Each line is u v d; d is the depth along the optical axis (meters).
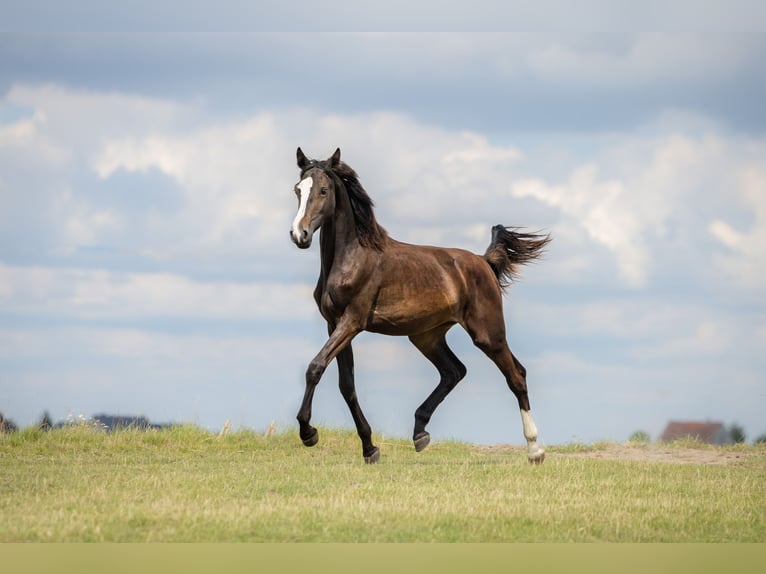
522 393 15.98
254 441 18.64
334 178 14.77
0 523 9.55
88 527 9.38
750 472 15.00
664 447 19.45
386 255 15.12
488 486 12.73
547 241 16.84
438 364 16.64
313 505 10.92
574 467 15.07
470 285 15.72
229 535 9.28
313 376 14.58
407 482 13.02
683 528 10.11
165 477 13.20
